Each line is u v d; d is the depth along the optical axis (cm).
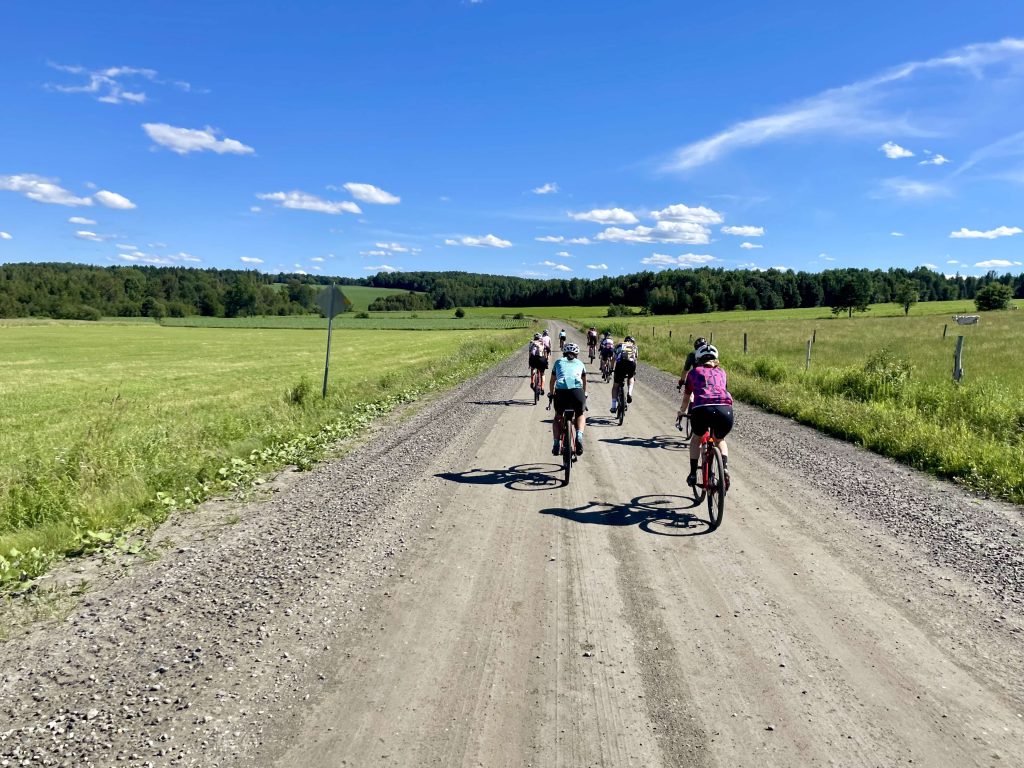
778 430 1130
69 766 270
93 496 655
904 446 895
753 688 331
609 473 811
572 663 355
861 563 505
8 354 4766
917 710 312
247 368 3534
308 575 482
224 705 315
